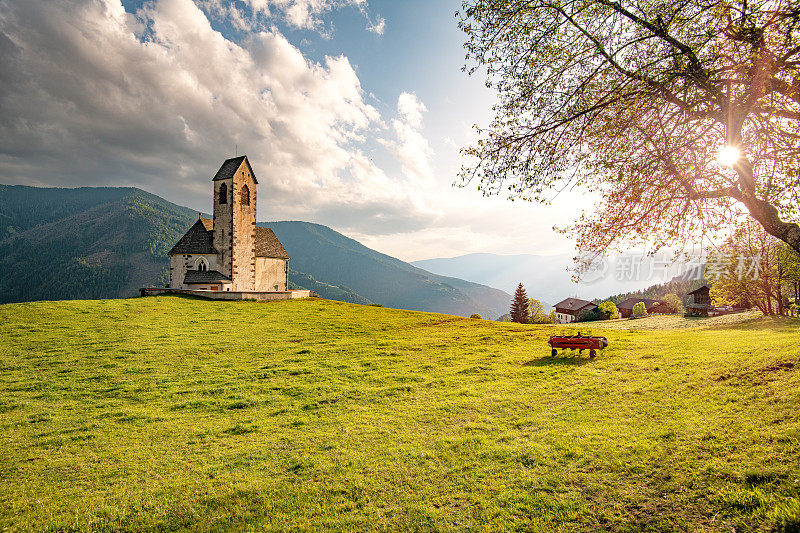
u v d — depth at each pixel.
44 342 28.38
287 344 30.23
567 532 7.23
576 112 9.24
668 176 8.83
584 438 11.16
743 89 8.28
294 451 12.20
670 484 8.20
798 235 7.39
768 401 11.46
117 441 13.58
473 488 9.20
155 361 24.70
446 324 42.38
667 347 23.02
